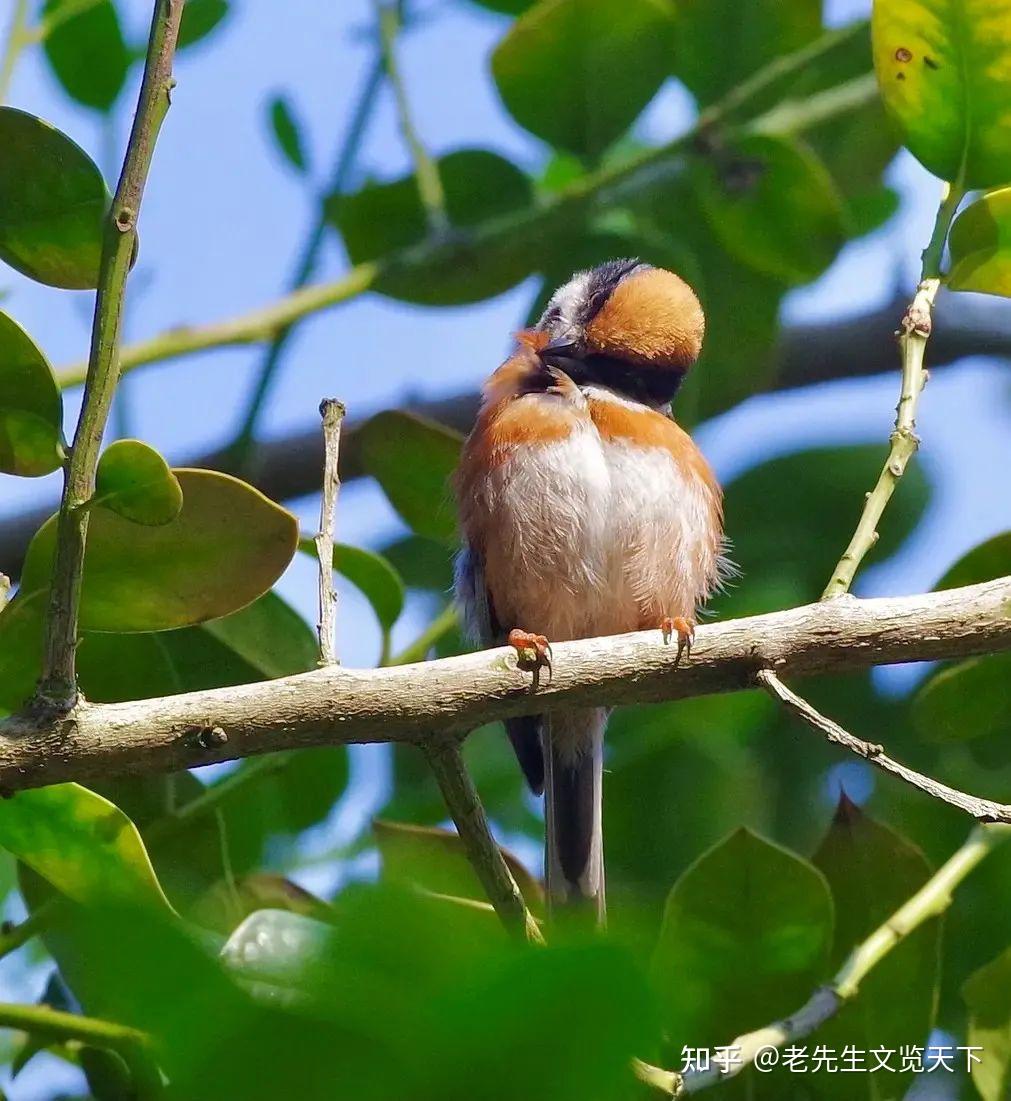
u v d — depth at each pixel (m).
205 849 8.47
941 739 9.10
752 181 11.92
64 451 6.33
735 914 7.98
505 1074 2.78
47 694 6.72
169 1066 2.86
